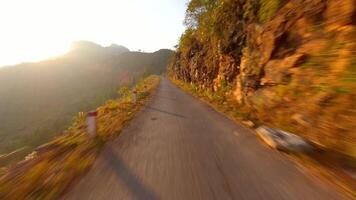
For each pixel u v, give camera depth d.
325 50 8.05
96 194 4.51
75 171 5.71
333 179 4.64
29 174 5.82
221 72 20.30
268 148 6.77
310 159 5.68
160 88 41.66
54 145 8.93
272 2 12.24
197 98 23.31
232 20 17.34
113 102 23.80
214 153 6.58
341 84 6.88
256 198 4.09
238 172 5.21
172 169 5.56
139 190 4.58
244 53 15.10
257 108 11.83
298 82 9.05
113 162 6.23
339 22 7.80
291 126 8.39
